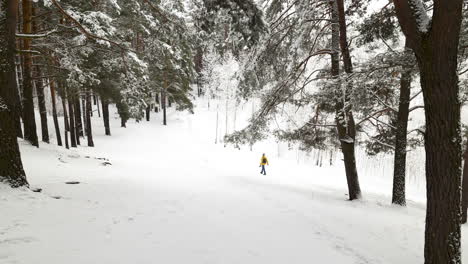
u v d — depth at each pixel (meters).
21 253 3.71
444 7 3.86
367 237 6.13
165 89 38.75
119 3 14.12
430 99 4.17
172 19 6.73
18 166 6.54
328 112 12.91
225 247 4.73
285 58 10.16
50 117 34.59
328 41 11.22
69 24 13.08
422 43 4.16
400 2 4.24
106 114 32.16
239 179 15.90
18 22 13.30
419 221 7.96
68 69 13.13
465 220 10.15
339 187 18.30
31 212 5.35
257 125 11.66
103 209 6.35
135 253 4.12
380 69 7.46
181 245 4.62
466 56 6.91
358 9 10.12
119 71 17.67
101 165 14.72
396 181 10.90
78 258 3.76
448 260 4.17
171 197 8.54
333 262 4.59
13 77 6.53
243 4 4.94
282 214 7.43
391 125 12.31
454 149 4.12
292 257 4.61
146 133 35.88
